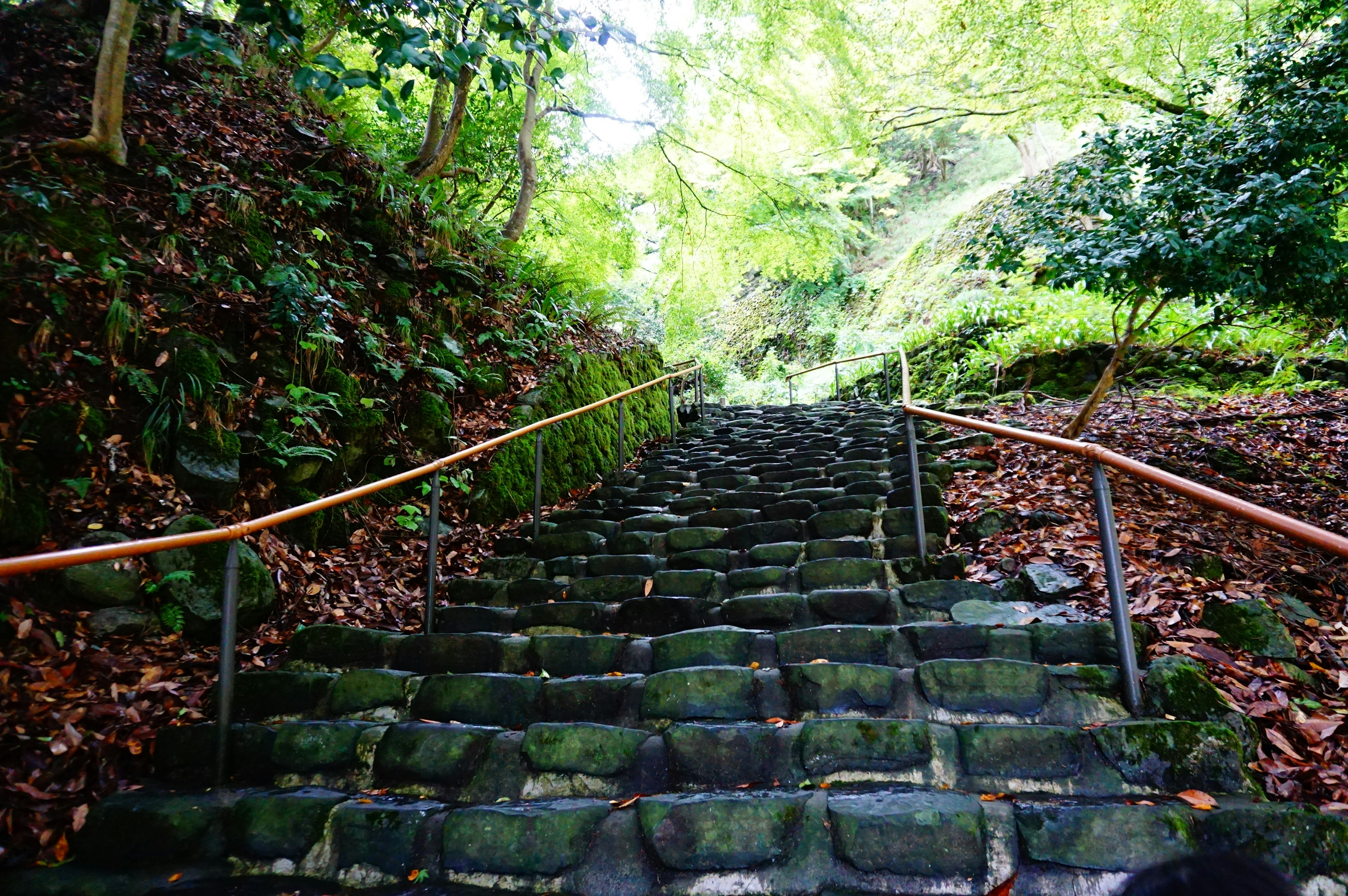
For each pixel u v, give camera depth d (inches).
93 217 151.0
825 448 250.5
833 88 329.7
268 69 240.8
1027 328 346.9
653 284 425.1
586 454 246.1
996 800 79.4
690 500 191.9
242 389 151.8
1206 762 80.5
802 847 76.2
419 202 243.9
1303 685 97.5
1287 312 231.6
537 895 76.2
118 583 114.0
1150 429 239.5
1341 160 165.8
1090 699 92.6
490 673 113.7
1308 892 68.3
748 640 112.7
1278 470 209.8
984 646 105.1
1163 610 112.3
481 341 230.2
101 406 131.7
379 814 83.8
